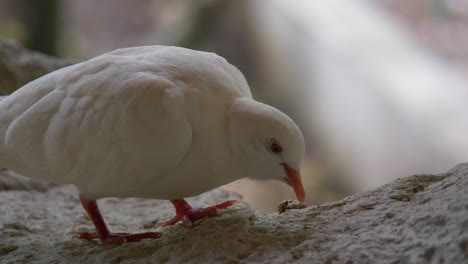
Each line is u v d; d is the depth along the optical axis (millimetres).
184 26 22062
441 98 18812
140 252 7590
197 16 21672
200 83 7652
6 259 8055
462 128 18312
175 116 7355
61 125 7656
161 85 7402
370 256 6336
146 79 7445
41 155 7891
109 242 8266
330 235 6922
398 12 21062
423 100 18875
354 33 20531
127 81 7492
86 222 9695
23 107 7973
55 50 21641
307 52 20641
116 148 7488
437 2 20750
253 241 7062
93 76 7707
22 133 7848
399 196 7410
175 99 7387
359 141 19062
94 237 8641
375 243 6512
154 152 7391
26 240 8648
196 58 7945
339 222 7195
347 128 19328
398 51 20109
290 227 7336
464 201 6445
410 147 18547
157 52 8055
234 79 8141
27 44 21516
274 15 21172
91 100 7566
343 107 19609
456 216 6293
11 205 10203
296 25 21016
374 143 18922
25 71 13617
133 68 7684
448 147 18234
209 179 7895
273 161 7785
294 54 20766
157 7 23984
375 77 19641
